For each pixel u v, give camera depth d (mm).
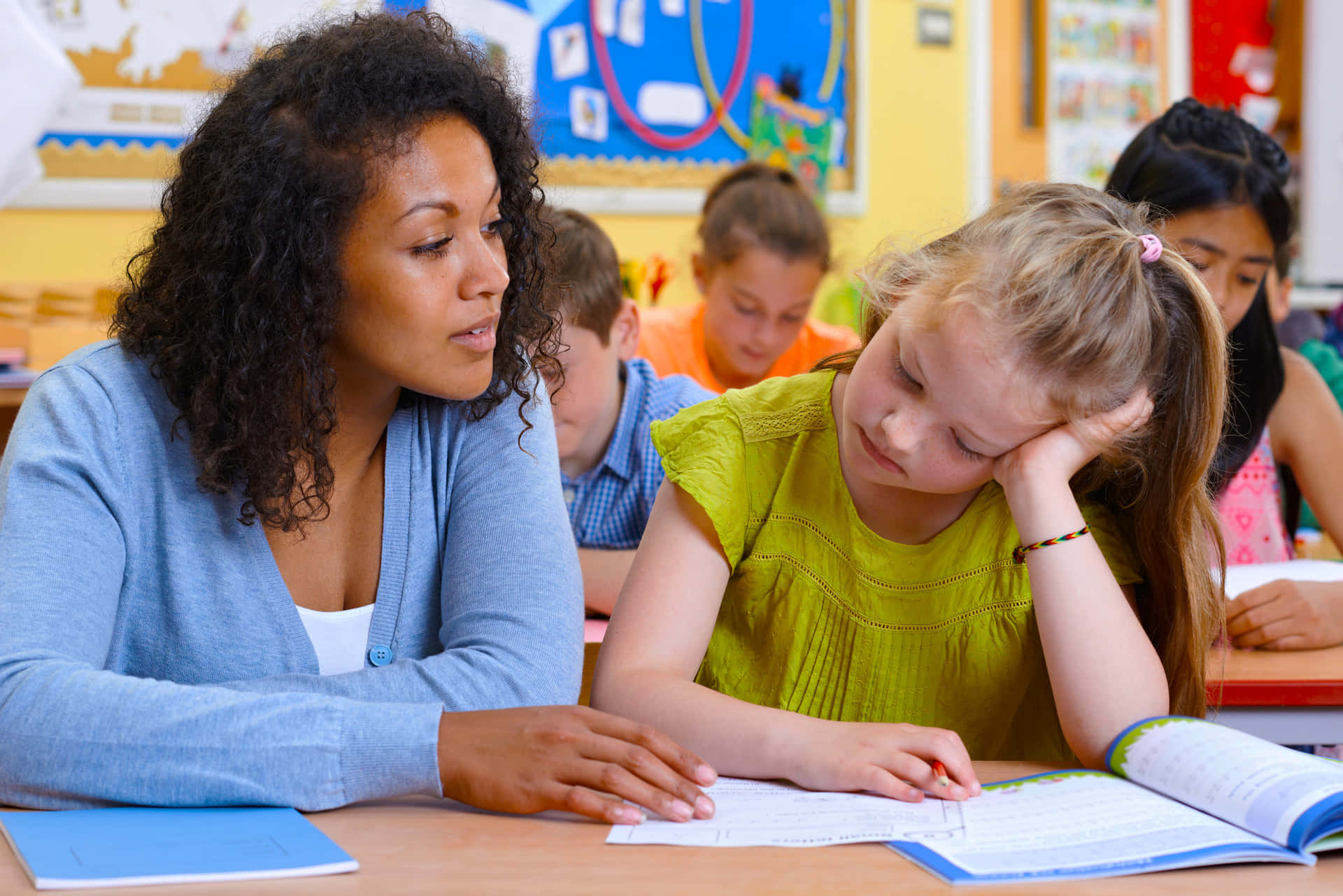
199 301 918
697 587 1007
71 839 684
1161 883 642
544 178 1164
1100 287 879
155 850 667
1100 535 1042
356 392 976
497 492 1015
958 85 3674
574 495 1772
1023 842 691
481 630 942
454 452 1041
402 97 892
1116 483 1040
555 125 3191
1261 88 3824
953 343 868
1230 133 1597
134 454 922
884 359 914
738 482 1056
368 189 881
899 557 1064
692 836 707
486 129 968
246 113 910
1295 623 1220
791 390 1126
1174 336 965
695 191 3379
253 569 950
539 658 925
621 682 932
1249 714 1089
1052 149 3791
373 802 783
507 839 706
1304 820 681
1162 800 775
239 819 729
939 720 1074
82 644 836
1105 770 875
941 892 620
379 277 896
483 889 620
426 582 1025
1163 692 918
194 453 926
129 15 2748
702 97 3373
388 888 620
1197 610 1014
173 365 924
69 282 2732
